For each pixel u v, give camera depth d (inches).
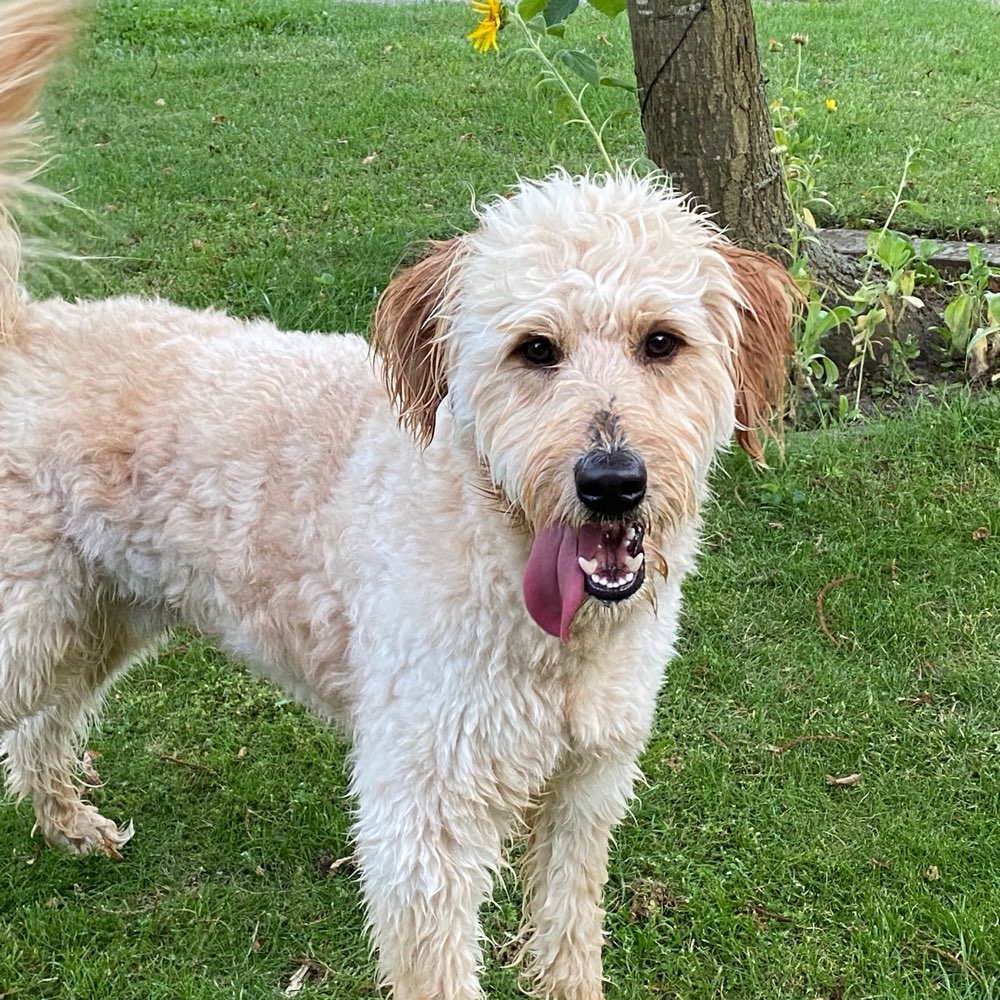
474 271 30.6
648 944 39.7
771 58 126.8
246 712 50.3
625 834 43.7
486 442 30.0
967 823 43.3
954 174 94.4
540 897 37.8
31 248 40.1
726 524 58.5
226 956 40.0
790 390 65.3
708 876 41.9
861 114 109.2
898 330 70.1
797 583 54.7
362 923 41.1
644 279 29.0
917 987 37.9
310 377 36.7
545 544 28.5
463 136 101.2
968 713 48.2
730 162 64.3
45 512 37.4
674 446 28.4
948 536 56.9
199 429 36.3
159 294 74.2
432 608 31.2
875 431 63.6
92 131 101.6
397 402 32.9
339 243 80.4
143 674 52.1
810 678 50.2
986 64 126.6
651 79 64.1
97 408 37.1
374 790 32.9
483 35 65.0
